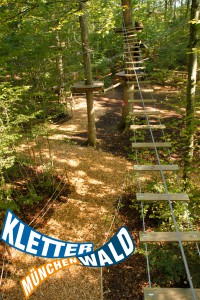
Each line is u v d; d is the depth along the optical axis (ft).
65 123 42.68
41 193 27.61
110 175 29.78
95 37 47.52
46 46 27.17
